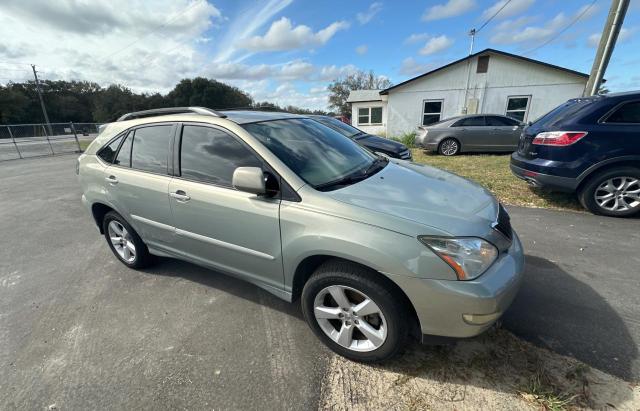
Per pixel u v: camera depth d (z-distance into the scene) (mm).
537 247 3654
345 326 2158
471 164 8898
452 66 15359
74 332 2625
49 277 3561
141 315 2805
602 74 7414
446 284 1771
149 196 2932
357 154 3020
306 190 2146
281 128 2789
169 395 2006
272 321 2654
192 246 2830
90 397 2021
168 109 3053
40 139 21734
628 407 1767
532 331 2357
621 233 3934
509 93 14930
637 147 4133
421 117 16484
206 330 2574
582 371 2002
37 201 6965
